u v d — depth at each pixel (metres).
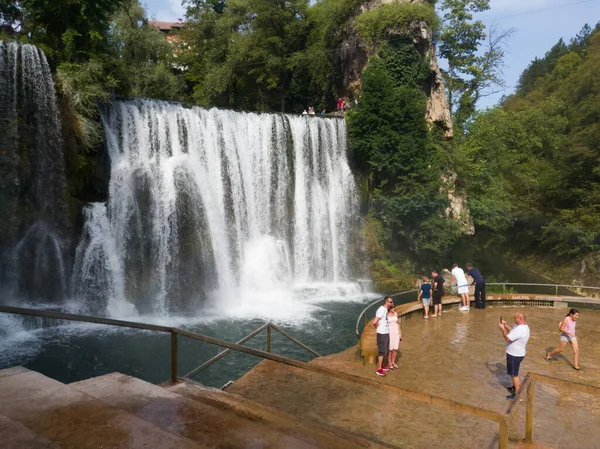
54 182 23.70
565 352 14.38
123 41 48.72
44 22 26.72
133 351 18.56
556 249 44.38
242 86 53.03
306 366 5.36
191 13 55.12
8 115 22.44
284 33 49.59
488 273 42.38
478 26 54.56
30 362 17.27
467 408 4.98
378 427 9.18
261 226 32.81
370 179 38.12
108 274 24.72
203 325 23.02
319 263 35.22
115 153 26.98
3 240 21.67
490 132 48.47
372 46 41.28
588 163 43.12
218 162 30.33
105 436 4.43
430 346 14.59
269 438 4.86
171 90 50.31
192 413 5.21
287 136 34.34
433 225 36.88
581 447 8.69
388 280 34.22
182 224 26.55
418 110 38.06
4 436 4.30
